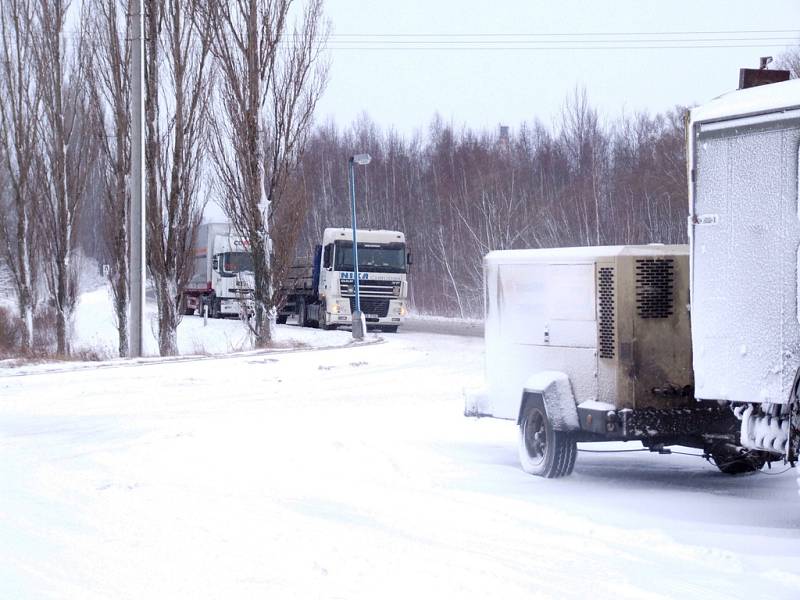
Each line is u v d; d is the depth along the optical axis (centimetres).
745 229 2042
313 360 6844
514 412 2767
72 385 5244
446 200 19888
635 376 2420
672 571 1523
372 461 2688
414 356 7375
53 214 9506
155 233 7838
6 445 3091
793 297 1938
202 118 7969
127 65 8125
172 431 3328
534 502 2134
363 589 1402
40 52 9488
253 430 3347
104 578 1472
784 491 2356
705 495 2261
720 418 2438
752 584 1445
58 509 2020
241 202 8462
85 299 19650
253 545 1688
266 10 8319
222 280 13900
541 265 2667
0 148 9938
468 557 1609
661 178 16500
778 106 1981
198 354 7288
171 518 1925
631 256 2433
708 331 2120
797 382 1889
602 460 2998
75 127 9569
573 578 1475
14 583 1448
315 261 11431
